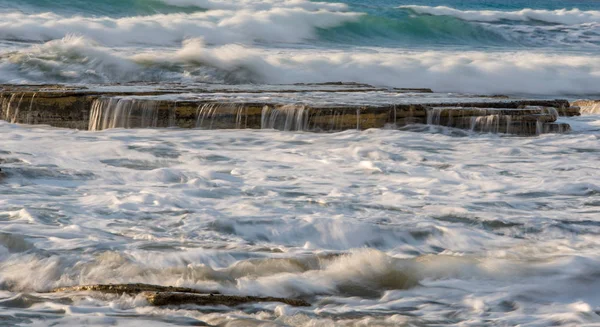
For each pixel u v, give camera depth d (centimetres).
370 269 816
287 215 1062
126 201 1136
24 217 1027
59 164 1439
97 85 2516
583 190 1291
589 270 828
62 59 3253
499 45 5922
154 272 798
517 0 14700
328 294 762
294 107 1958
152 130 1955
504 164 1580
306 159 1581
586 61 4303
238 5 6425
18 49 3828
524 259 861
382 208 1124
